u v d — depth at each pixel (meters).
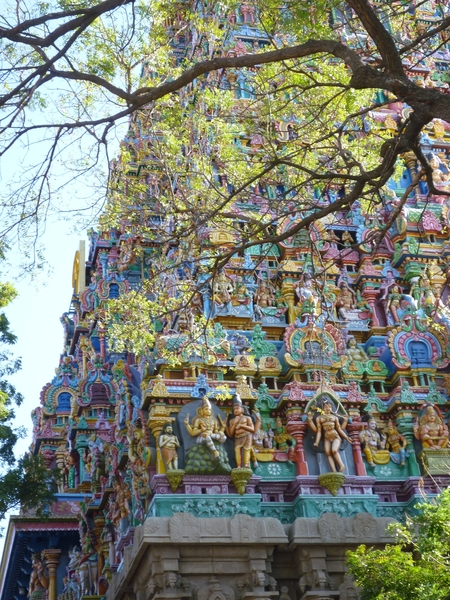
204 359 24.70
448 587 16.97
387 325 28.19
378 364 26.97
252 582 21.84
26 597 42.75
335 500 23.78
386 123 31.86
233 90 30.27
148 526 21.41
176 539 21.39
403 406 25.77
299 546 22.47
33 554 37.50
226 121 24.64
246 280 27.56
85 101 17.31
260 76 20.20
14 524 36.09
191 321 24.69
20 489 28.59
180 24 24.41
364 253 29.38
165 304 23.56
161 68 21.11
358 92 21.97
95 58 17.83
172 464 23.03
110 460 30.94
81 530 34.03
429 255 29.38
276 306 28.00
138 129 29.70
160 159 23.23
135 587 23.23
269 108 19.94
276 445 24.95
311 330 26.16
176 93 30.83
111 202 20.48
